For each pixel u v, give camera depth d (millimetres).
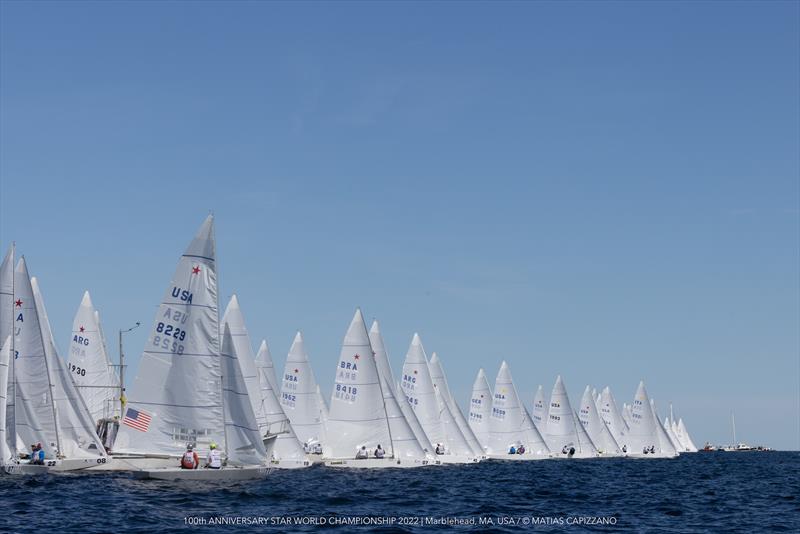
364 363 71938
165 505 38875
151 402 47500
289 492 46562
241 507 39219
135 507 37938
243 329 68562
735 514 44000
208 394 47500
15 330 55375
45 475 52250
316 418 78875
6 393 52812
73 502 39312
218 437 47719
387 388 73938
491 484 62344
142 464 54344
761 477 83688
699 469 102625
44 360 55938
